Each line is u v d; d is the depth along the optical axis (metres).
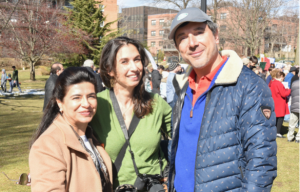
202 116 1.62
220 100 1.53
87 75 1.59
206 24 1.60
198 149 1.57
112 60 1.83
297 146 5.96
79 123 1.63
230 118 1.49
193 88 1.73
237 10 26.86
